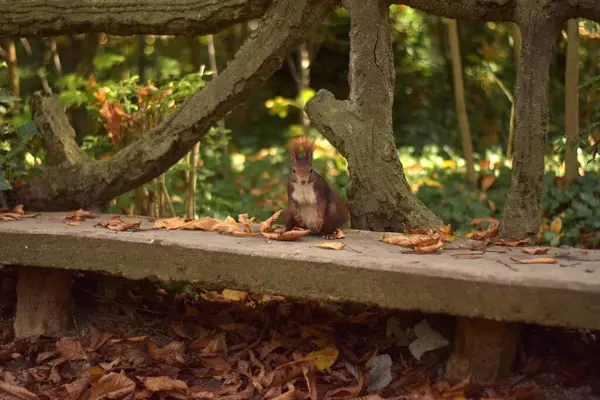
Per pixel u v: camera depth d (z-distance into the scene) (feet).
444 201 20.89
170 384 10.05
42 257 11.09
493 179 22.48
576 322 8.51
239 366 10.78
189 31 13.69
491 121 35.63
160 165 14.05
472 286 8.86
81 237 10.87
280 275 9.80
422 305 9.13
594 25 19.13
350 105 12.94
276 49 13.10
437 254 10.21
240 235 11.48
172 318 12.75
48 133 15.07
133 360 10.93
